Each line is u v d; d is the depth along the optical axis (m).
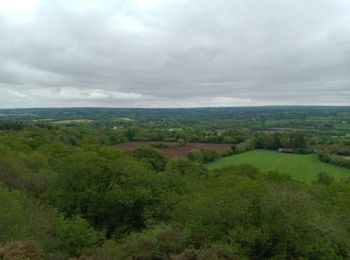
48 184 38.66
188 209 28.89
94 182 34.31
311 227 24.34
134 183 34.78
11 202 24.69
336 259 24.06
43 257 20.52
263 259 24.05
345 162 96.31
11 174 39.41
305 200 26.16
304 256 23.56
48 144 76.25
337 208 34.31
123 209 33.78
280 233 24.08
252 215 25.22
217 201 26.47
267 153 115.25
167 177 40.94
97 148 55.47
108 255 21.36
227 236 23.70
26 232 23.00
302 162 101.38
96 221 33.59
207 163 99.44
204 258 20.00
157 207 33.28
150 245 21.41
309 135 144.38
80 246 24.70
